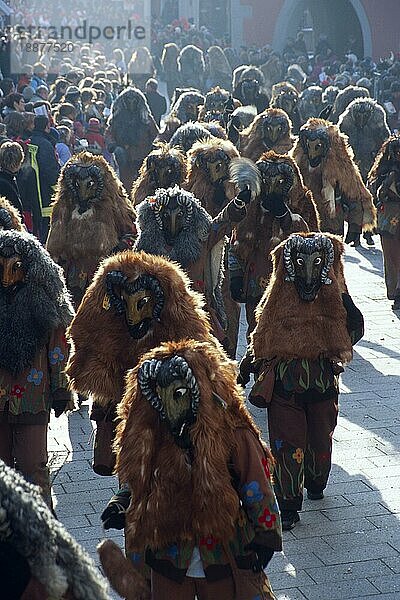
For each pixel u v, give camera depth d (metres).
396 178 20.36
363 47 74.19
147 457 7.98
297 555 11.10
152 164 19.56
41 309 10.84
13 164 19.25
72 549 5.14
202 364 7.89
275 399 11.58
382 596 10.27
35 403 10.94
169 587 8.05
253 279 15.41
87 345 10.60
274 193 15.30
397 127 44.41
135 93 29.20
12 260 10.78
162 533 7.97
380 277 23.55
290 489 11.59
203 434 7.82
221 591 8.03
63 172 16.52
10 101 28.14
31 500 5.04
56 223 16.50
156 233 13.86
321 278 11.48
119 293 10.40
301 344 11.49
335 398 11.80
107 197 16.48
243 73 40.22
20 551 5.00
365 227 20.69
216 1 75.94
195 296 10.60
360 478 12.97
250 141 25.48
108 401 10.55
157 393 7.88
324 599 10.21
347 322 11.62
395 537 11.49
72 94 34.50
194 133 23.33
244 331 19.95
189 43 65.31
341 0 75.56
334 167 20.64
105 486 12.92
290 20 74.62
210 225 13.94
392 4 73.38
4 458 11.08
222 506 7.82
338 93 35.91
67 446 14.23
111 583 8.19
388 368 17.31
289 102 33.81
